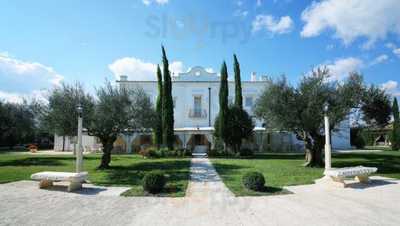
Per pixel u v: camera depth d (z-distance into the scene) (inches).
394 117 1477.6
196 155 1119.0
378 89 726.5
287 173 578.9
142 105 680.4
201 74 1487.5
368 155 1041.5
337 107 670.5
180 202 343.0
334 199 356.2
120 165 736.3
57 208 313.1
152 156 1014.4
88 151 1392.7
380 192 400.5
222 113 1106.1
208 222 261.4
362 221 261.9
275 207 316.5
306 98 692.1
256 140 1414.9
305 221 263.3
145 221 264.8
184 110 1469.0
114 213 292.8
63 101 616.4
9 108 1190.9
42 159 935.0
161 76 1159.0
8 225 250.7
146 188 395.5
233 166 703.7
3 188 428.1
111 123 633.0
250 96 1454.2
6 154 1234.0
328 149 490.9
